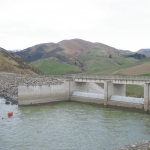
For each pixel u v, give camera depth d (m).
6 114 54.12
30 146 34.78
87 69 196.38
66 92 75.75
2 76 107.38
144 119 50.69
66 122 47.75
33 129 42.78
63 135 39.59
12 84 84.69
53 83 72.62
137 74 107.44
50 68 192.38
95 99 69.50
